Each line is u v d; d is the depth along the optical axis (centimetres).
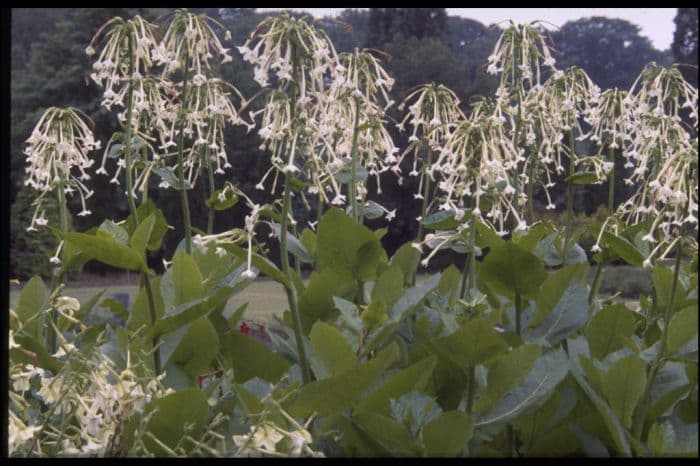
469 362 252
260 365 325
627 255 335
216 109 397
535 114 420
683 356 252
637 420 260
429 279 267
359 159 414
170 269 319
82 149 371
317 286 325
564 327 298
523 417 276
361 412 237
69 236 275
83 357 256
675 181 265
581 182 408
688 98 386
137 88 359
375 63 369
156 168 374
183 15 348
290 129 281
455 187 338
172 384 305
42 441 262
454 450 236
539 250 355
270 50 284
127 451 253
